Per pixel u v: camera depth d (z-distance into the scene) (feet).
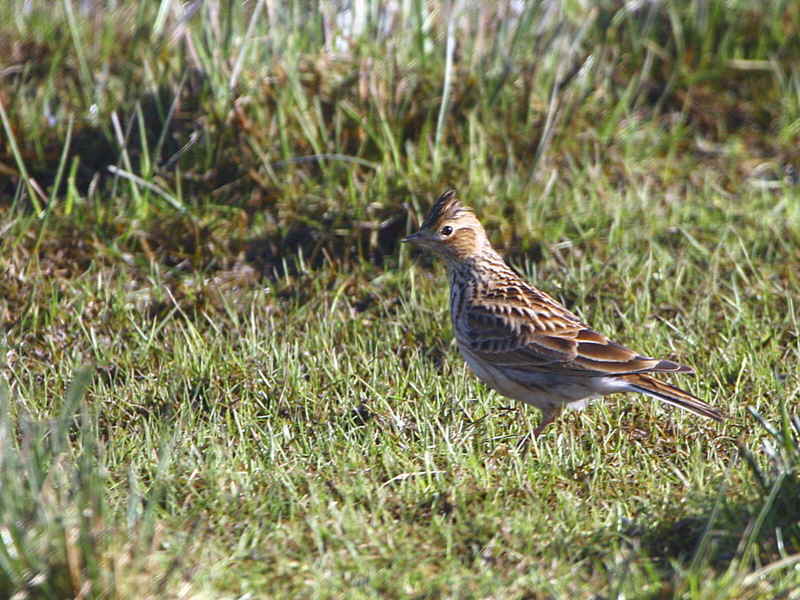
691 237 41.75
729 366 34.58
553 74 48.60
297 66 46.21
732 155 49.01
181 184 44.14
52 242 40.98
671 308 38.70
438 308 38.58
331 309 38.75
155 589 22.03
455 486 27.45
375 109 45.37
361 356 35.55
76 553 21.58
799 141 49.88
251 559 24.43
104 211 42.37
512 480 28.14
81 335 37.06
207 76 45.78
